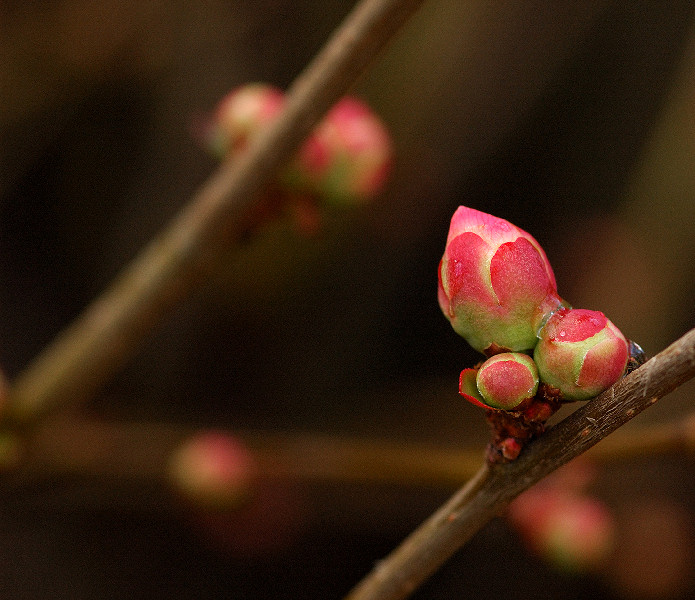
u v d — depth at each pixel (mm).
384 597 319
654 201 619
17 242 670
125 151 661
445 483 437
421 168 646
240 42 647
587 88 663
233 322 658
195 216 356
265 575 627
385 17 330
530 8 636
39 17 632
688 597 574
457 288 306
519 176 666
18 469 416
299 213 359
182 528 624
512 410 304
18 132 634
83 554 614
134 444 581
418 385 652
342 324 665
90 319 382
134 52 644
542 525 438
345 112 358
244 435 493
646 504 575
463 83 644
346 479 460
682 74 608
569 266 647
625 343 302
